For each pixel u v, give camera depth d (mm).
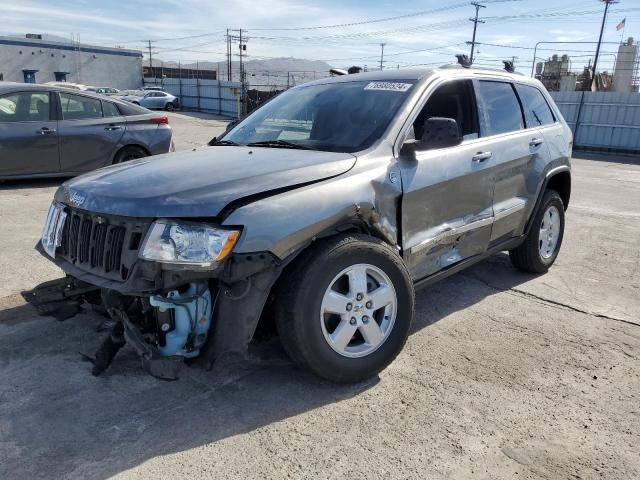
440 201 3729
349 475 2484
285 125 4086
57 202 3412
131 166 3443
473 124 4230
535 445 2717
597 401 3117
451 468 2543
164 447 2648
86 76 65500
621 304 4602
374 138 3529
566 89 30297
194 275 2688
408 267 3574
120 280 2793
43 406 2947
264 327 3176
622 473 2525
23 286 4633
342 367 3100
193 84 45250
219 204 2762
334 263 2982
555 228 5348
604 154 23031
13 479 2416
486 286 4984
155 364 2709
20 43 59250
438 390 3193
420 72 4070
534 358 3607
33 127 8406
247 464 2545
